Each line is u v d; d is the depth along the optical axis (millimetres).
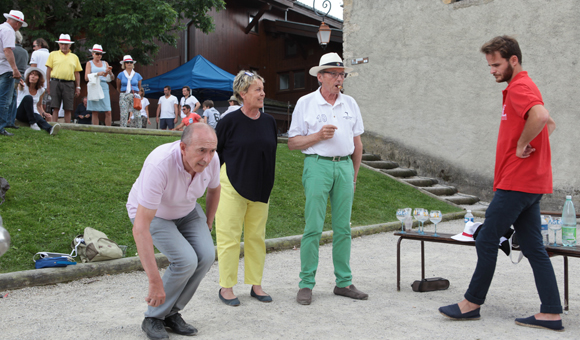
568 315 3439
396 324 3252
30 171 6137
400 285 4414
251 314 3494
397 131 12758
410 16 12562
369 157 12727
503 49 3244
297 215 7246
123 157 7645
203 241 3062
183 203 2943
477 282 3289
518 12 10789
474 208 10367
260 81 3760
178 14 16609
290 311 3572
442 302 3830
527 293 4086
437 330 3117
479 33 11406
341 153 4004
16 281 4039
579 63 9977
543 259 3203
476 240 3348
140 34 14766
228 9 20047
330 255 5863
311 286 3895
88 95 9516
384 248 6348
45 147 7133
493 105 11219
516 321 3252
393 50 12859
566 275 3492
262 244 3957
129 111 10773
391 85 12875
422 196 10367
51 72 8945
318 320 3352
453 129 11836
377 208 8727
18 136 7164
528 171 3127
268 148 3816
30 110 7559
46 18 15109
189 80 14852
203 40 19078
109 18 14289
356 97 13500
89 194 6031
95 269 4539
